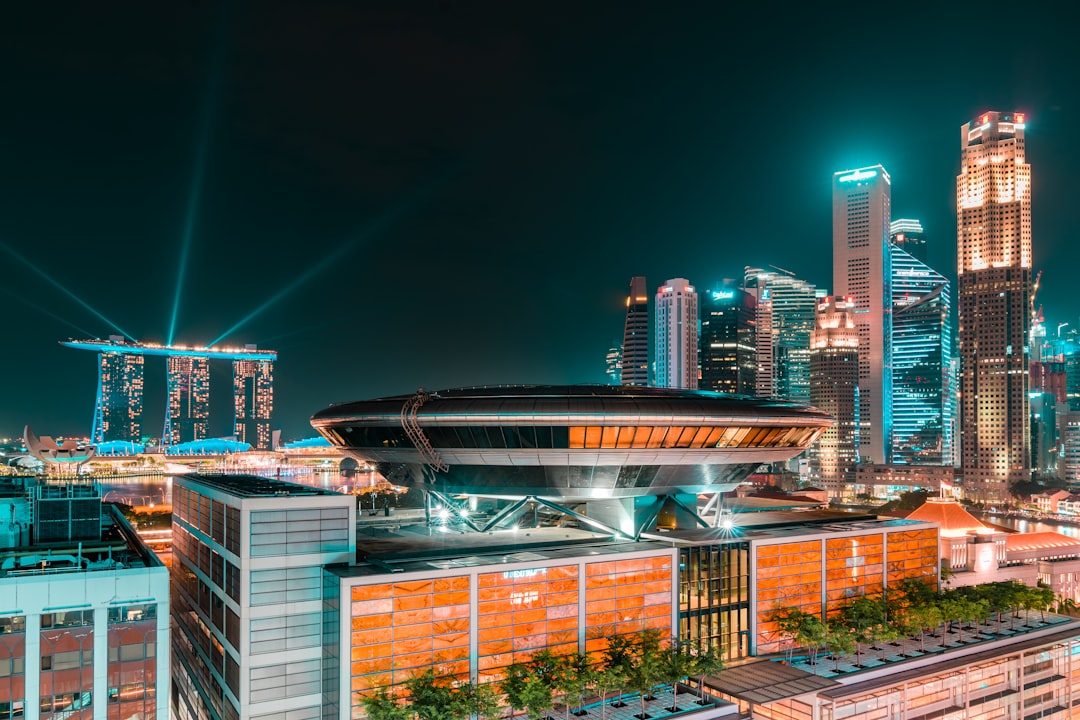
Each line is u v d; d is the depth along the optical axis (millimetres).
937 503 193000
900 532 124375
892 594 121625
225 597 91188
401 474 120250
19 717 71062
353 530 89500
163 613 76688
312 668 86562
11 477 127750
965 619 119750
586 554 96062
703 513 125438
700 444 104875
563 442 100625
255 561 84125
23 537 94438
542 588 92062
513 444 102062
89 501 96000
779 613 110438
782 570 111312
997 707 116688
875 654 112625
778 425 109312
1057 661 126000
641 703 92250
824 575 115125
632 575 97875
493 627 89125
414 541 102125
